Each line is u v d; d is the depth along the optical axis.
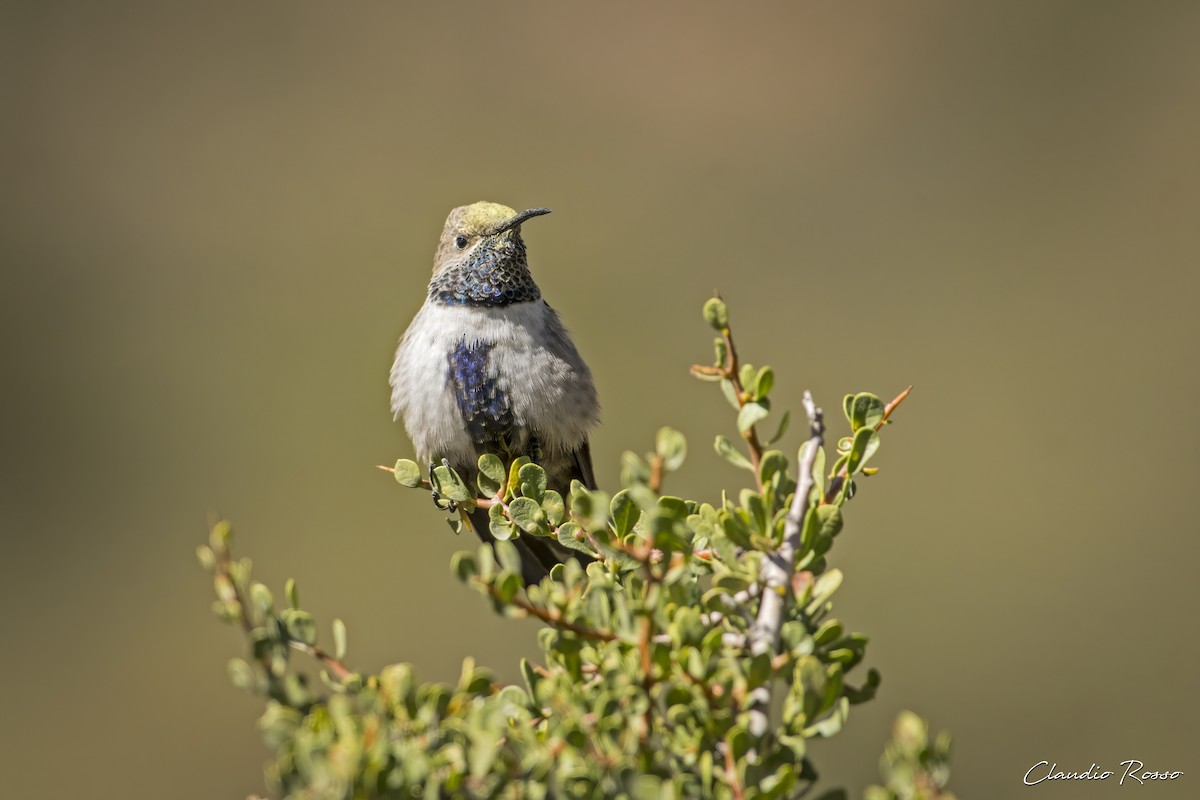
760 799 4.19
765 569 4.95
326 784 3.80
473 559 4.43
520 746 4.29
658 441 4.57
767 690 4.54
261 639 4.48
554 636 4.96
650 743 4.45
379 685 4.45
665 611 4.75
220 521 4.63
